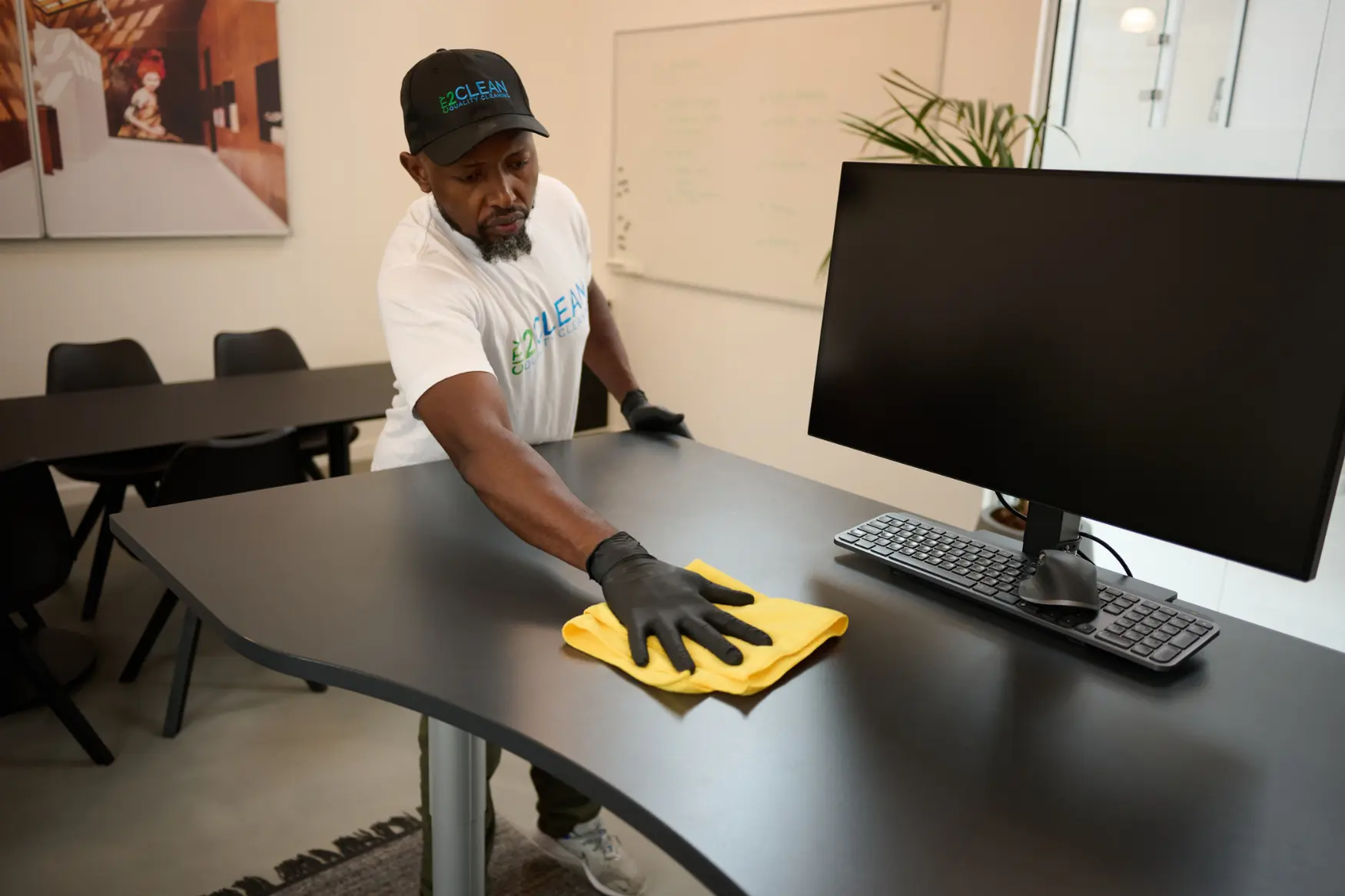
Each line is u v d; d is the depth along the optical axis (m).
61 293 3.65
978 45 3.07
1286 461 0.83
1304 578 0.83
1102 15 2.81
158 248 3.81
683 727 0.80
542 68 4.62
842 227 1.14
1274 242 0.82
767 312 3.96
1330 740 0.82
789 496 1.36
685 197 4.23
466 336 1.30
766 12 3.72
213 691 2.50
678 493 1.35
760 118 3.81
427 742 1.51
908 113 2.81
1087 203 0.93
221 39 3.76
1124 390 0.92
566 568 1.10
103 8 3.48
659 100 4.26
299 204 4.12
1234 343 0.85
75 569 3.20
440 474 1.40
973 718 0.83
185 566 1.06
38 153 3.48
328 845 1.94
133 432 2.50
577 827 1.85
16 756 2.19
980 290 1.02
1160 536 0.92
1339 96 2.33
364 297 4.40
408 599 1.01
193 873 1.85
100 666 2.59
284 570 1.06
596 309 1.81
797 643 0.90
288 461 2.34
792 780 0.74
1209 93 2.58
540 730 0.79
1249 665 0.94
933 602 1.05
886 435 1.12
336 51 4.07
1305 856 0.68
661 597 0.93
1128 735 0.81
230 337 3.35
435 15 4.28
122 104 3.60
